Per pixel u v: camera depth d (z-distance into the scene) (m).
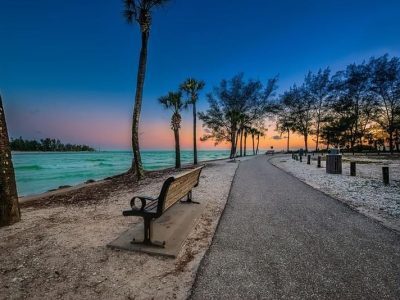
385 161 24.22
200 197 7.41
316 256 3.42
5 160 4.91
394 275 2.90
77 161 52.47
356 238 4.07
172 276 2.93
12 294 2.61
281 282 2.77
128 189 9.65
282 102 59.47
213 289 2.64
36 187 15.39
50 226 4.84
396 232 4.34
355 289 2.63
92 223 5.04
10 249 3.72
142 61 13.01
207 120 44.56
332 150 13.77
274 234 4.29
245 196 7.54
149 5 12.55
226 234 4.30
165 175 14.54
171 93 21.02
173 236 3.99
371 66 47.75
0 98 4.76
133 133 12.87
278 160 29.11
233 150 39.31
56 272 3.03
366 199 6.95
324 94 55.78
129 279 2.87
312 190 8.47
